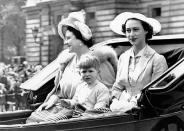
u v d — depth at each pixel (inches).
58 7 2130.9
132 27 195.5
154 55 198.4
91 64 191.0
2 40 2810.0
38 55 2226.9
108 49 218.7
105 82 217.5
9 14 2736.2
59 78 221.9
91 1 1929.1
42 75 234.2
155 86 173.3
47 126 162.9
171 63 216.4
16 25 2773.1
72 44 210.2
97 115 174.4
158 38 227.1
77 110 191.0
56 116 182.1
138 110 176.2
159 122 184.4
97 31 1905.8
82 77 192.2
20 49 2832.2
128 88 201.2
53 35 2158.0
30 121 187.6
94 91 191.8
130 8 1866.4
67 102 190.4
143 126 180.1
